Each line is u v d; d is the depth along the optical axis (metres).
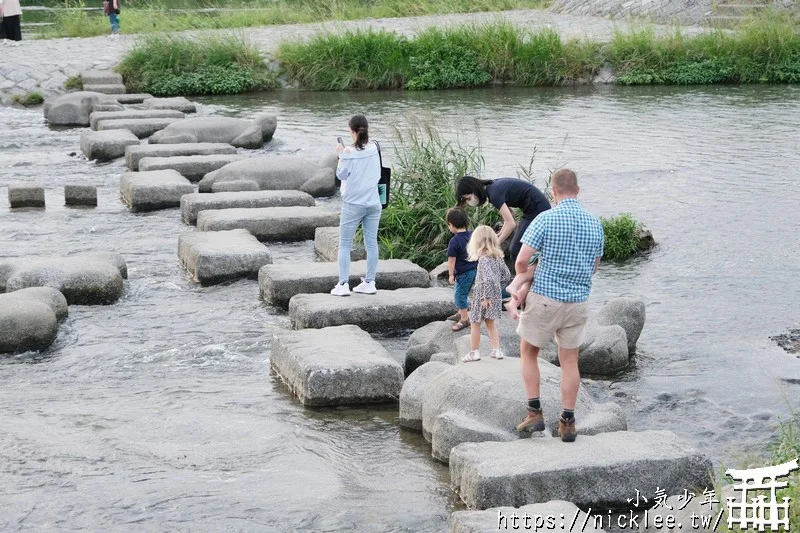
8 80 27.66
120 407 8.75
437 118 23.75
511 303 7.14
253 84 29.42
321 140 21.72
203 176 18.50
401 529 6.68
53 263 11.72
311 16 37.94
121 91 27.38
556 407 7.65
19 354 10.03
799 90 28.09
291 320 10.86
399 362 9.91
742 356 9.73
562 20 36.50
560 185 7.11
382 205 10.88
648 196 16.23
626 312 9.98
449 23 35.19
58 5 45.81
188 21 35.94
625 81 29.80
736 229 14.27
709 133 21.53
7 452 7.80
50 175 18.86
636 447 7.03
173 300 11.80
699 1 34.91
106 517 6.84
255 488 7.27
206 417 8.54
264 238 14.35
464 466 6.93
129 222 15.49
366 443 8.06
